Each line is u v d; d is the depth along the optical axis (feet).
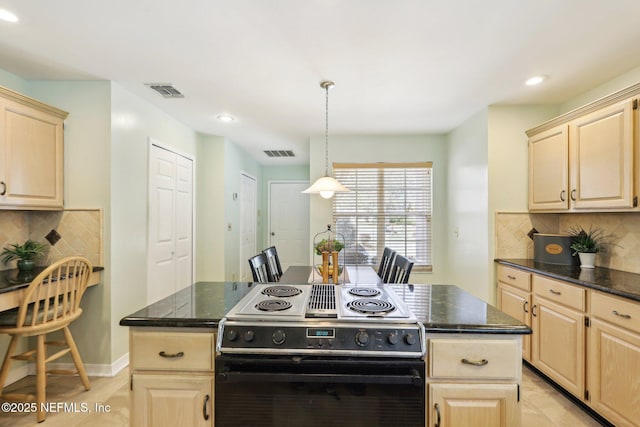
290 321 3.84
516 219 9.45
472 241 10.46
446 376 3.74
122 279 8.36
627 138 6.11
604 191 6.64
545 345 7.26
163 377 3.87
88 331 7.91
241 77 7.68
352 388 3.66
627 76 7.33
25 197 6.82
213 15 5.28
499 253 9.46
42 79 7.83
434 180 12.73
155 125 9.86
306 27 5.63
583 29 5.63
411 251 12.83
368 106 9.62
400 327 3.74
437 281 12.67
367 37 5.94
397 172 12.87
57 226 7.91
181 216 11.65
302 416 3.68
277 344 3.65
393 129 12.05
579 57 6.64
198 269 13.10
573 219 8.88
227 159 13.93
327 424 3.67
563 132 7.84
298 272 9.31
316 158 13.07
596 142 6.84
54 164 7.52
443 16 5.28
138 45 6.26
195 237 12.70
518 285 8.29
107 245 7.90
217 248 13.53
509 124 9.48
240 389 3.72
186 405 3.85
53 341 7.48
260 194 20.36
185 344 3.86
